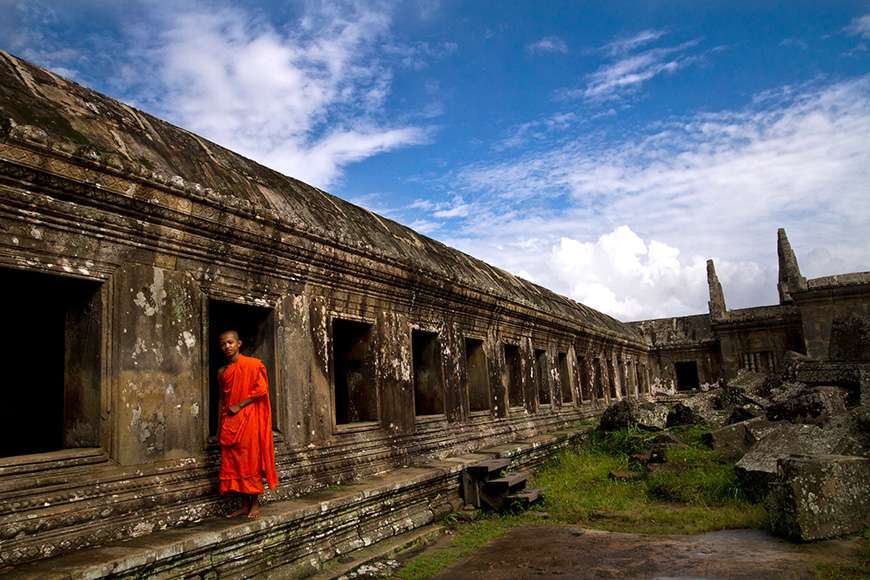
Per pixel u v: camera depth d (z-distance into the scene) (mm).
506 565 6344
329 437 7352
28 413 6480
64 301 5137
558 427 15281
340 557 6316
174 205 5414
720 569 5750
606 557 6441
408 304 9484
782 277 24438
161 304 5406
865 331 13414
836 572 5453
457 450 10258
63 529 4332
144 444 5082
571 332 17266
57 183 4520
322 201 8195
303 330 7152
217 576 4934
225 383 5488
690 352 27422
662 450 11148
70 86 5410
